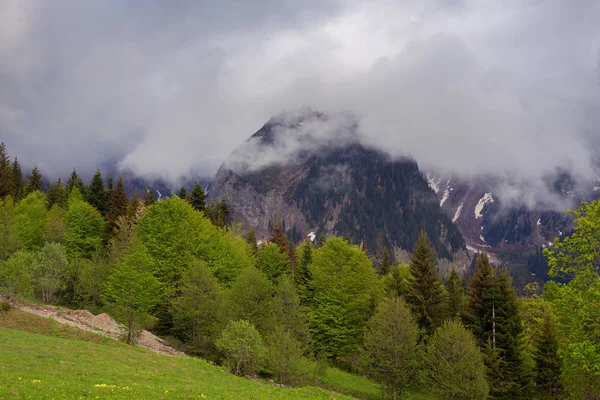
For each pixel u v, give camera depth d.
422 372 43.62
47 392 20.09
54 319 46.56
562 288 31.86
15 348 31.88
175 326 55.94
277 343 42.25
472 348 41.56
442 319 59.53
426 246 61.88
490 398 46.47
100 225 87.69
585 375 34.41
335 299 58.56
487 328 50.75
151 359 38.62
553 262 32.69
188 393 24.70
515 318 49.38
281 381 41.31
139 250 51.03
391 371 44.62
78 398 19.95
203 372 37.91
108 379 27.06
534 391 49.47
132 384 26.14
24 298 54.75
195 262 54.56
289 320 48.62
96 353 36.09
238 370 42.72
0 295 51.44
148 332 56.56
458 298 69.06
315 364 49.44
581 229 31.75
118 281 47.34
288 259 94.06
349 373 59.75
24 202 87.19
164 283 57.97
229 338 41.91
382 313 47.44
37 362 28.53
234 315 49.22
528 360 50.47
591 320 29.98
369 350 46.53
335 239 63.94
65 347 35.78
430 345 45.25
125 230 74.31
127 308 46.31
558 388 48.66
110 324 53.00
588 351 28.97
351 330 56.72
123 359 36.09
